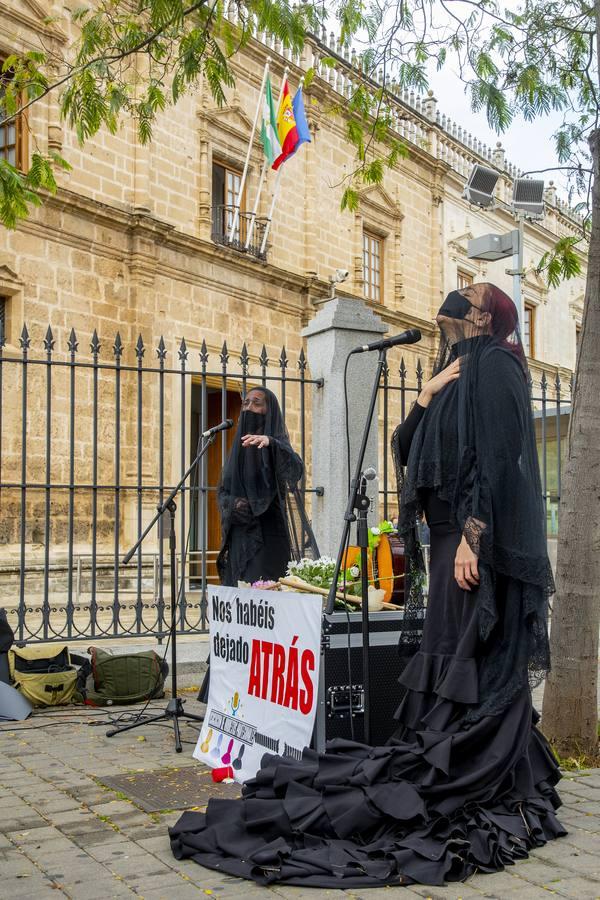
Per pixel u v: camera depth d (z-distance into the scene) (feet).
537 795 11.43
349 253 66.49
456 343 12.27
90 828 12.32
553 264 23.03
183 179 53.11
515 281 36.78
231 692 15.65
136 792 13.94
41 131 45.09
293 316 60.90
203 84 54.03
